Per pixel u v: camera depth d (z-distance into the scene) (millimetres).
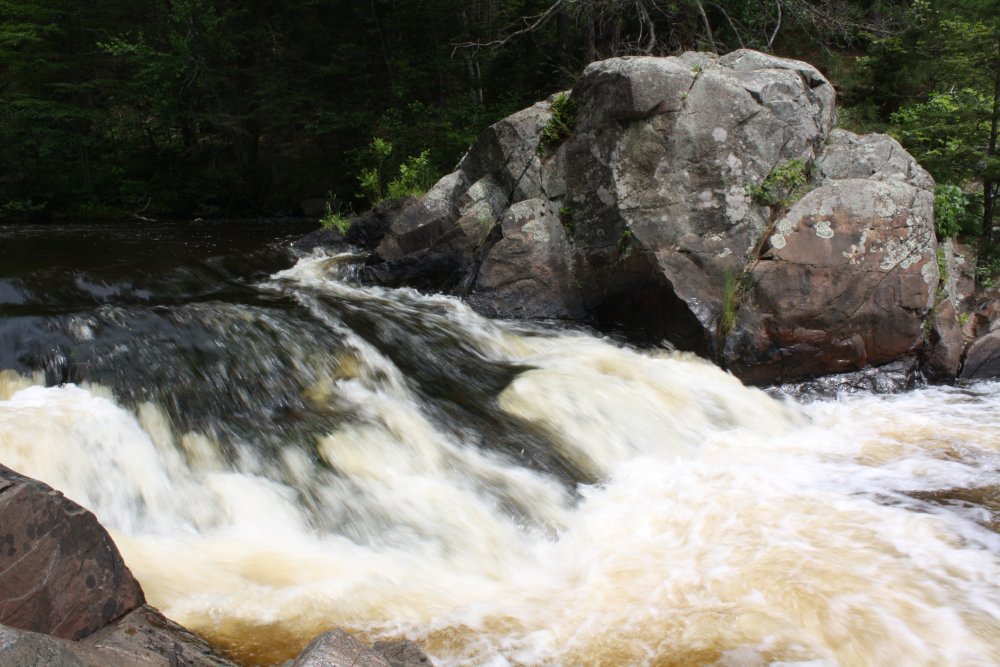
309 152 21734
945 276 8328
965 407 7332
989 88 10023
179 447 5086
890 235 7809
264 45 20844
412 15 20328
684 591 4176
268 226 16141
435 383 6586
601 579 4379
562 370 7039
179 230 14656
